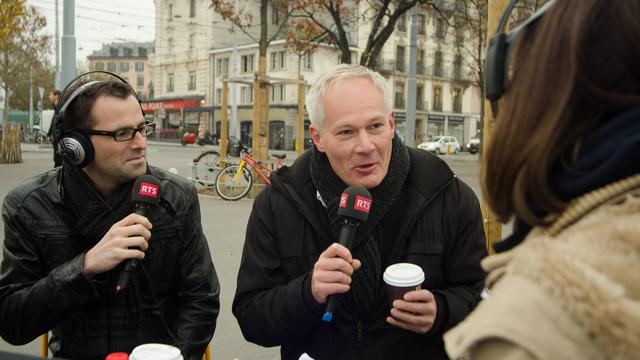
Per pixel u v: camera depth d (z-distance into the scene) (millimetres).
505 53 950
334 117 1788
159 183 1964
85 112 1896
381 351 1804
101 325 1957
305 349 1888
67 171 1952
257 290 1933
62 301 1758
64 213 1944
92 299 1924
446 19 16734
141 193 1915
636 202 735
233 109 35625
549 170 809
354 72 1837
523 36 901
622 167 729
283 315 1740
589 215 775
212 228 7535
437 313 1729
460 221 1931
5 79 27312
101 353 1954
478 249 1922
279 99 42906
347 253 1623
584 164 768
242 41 45062
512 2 993
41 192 1943
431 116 49281
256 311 1843
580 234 754
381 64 43906
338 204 1845
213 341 3787
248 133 45062
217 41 47531
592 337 681
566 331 688
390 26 12391
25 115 51750
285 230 1930
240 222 8031
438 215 1896
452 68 49250
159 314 2018
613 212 752
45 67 39000
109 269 1755
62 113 1927
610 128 756
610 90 765
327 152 1846
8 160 17750
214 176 11859
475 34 18453
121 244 1745
